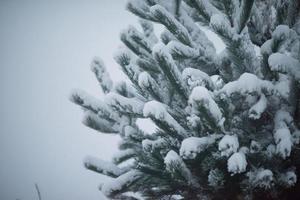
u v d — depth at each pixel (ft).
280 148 8.60
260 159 9.40
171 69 9.34
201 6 10.66
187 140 8.87
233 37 9.36
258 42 11.86
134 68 10.82
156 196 10.65
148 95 10.80
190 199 10.33
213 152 9.41
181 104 10.34
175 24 10.12
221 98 9.15
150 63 10.86
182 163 9.13
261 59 9.92
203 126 9.28
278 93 8.84
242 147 9.45
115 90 11.33
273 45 9.18
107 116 10.81
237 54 9.77
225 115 9.38
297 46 9.74
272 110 9.82
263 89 8.75
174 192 10.48
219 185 9.66
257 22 11.71
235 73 10.39
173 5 11.22
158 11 9.99
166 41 11.07
